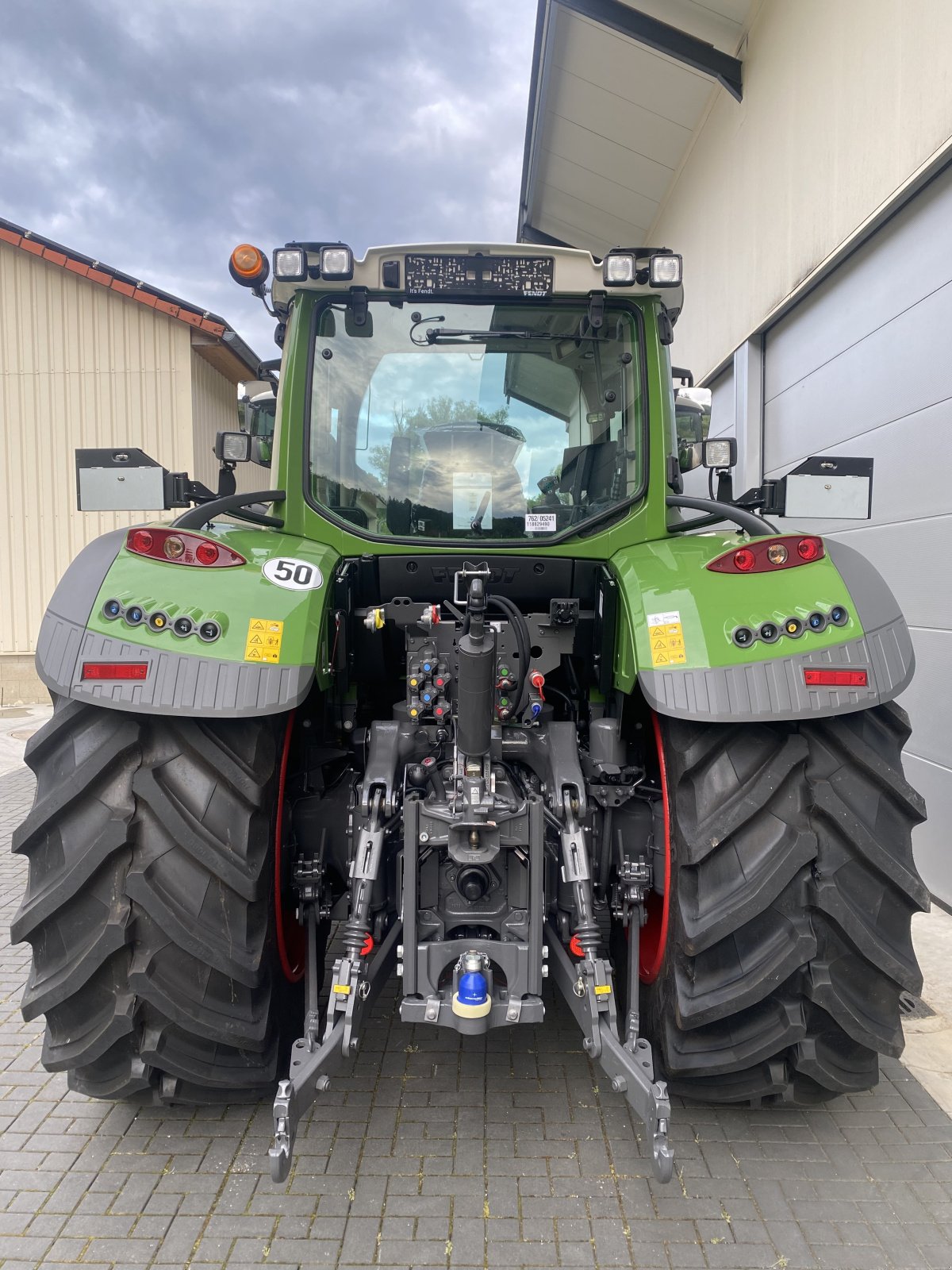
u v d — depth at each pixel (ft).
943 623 12.12
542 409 8.39
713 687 6.22
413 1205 6.25
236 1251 5.85
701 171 23.25
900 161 12.63
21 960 10.53
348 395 8.30
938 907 11.97
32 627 29.01
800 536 6.79
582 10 19.39
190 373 28.58
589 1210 6.21
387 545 8.13
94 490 7.38
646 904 7.85
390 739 7.31
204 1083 6.40
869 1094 7.68
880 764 6.32
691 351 24.41
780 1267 5.74
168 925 5.97
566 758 7.22
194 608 6.31
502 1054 8.22
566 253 8.04
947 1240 6.00
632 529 8.30
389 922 7.48
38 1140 7.02
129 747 6.14
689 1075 6.54
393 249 8.00
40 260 28.17
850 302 14.94
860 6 13.83
